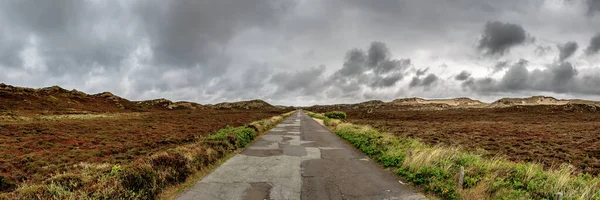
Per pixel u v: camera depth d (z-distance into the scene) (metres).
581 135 26.91
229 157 11.71
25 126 29.02
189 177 8.24
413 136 24.67
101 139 20.73
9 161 12.56
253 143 16.36
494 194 6.26
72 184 5.72
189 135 24.08
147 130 28.38
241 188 7.33
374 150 12.52
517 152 16.83
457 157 9.14
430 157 8.71
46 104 83.06
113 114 72.94
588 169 12.48
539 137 25.02
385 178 8.48
